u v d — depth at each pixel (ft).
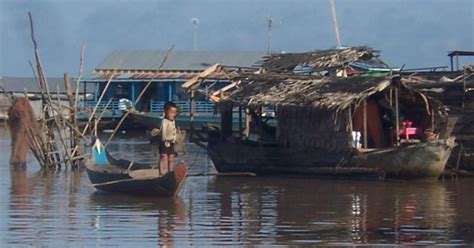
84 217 69.21
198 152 150.51
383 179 94.38
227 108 107.45
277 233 62.28
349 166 96.07
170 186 79.36
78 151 113.09
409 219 68.69
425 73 114.01
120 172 83.76
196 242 58.85
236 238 60.34
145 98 232.94
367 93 93.66
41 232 62.18
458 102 103.14
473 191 86.94
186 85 114.83
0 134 211.41
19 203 77.82
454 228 64.28
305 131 99.25
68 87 117.39
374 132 100.32
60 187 90.74
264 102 102.27
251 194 85.66
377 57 120.88
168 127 80.38
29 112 113.19
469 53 120.16
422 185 92.32
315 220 68.39
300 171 100.53
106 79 228.84
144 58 241.55
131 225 65.46
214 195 84.58
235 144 106.32
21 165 113.39
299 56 121.80
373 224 66.23
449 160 100.07
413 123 102.89
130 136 204.13
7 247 56.85
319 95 97.96
